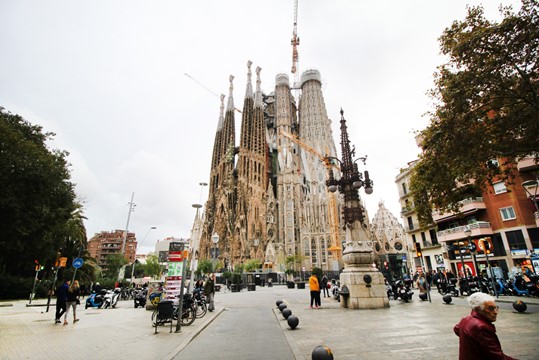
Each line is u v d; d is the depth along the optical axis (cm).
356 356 768
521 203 3284
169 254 1595
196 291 2038
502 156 1409
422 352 784
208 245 13838
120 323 1512
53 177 2864
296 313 1684
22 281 3369
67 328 1364
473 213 3794
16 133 2720
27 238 2920
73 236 3975
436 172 1537
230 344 1009
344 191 2102
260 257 11650
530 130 1329
